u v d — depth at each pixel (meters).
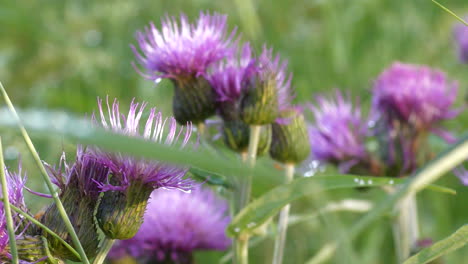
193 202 0.51
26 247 0.38
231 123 0.46
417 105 0.56
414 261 0.39
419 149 0.56
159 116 0.38
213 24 0.46
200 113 0.46
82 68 0.69
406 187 0.35
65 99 0.65
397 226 0.54
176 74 0.46
